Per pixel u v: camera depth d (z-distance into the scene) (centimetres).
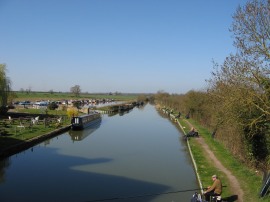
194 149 2952
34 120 4606
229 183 1830
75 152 3153
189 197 1792
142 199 1772
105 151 3216
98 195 1853
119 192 1903
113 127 5503
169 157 2922
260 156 1961
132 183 2091
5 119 4812
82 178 2216
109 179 2186
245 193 1636
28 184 2078
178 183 2083
